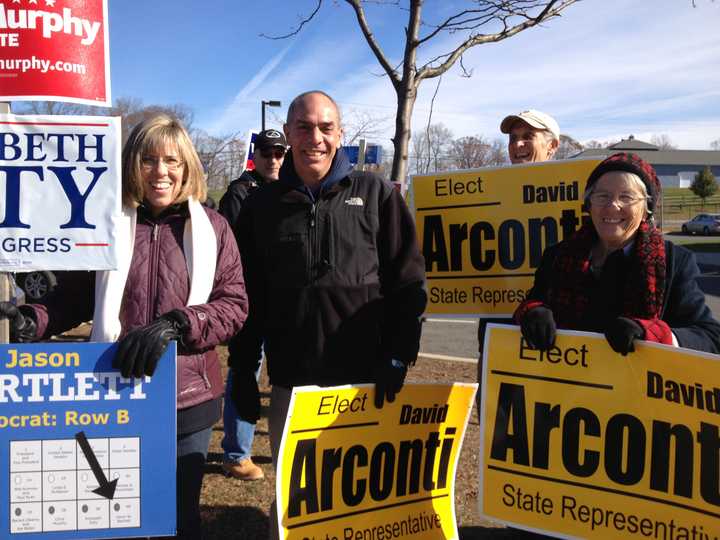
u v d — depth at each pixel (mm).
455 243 3539
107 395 2311
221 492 3990
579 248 2609
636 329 2336
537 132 3572
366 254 2711
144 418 2328
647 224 2473
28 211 2285
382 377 2656
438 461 2936
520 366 2664
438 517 2943
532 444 2637
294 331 2711
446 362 7676
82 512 2324
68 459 2307
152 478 2346
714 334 2424
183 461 2486
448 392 2896
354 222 2691
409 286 2752
